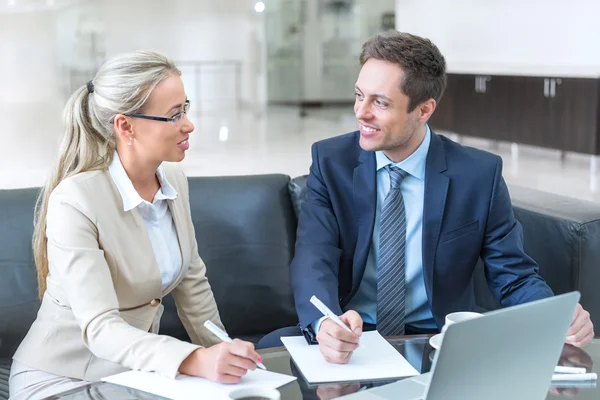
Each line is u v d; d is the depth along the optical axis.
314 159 2.29
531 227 2.68
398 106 2.01
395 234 2.15
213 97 16.03
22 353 1.97
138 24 15.38
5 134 10.99
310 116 13.78
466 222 2.16
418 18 12.05
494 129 9.11
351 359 1.67
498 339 1.20
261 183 2.79
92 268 1.83
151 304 2.01
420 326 2.21
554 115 8.13
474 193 2.16
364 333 1.84
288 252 2.75
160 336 1.72
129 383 1.58
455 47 11.14
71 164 1.96
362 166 2.21
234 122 12.99
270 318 2.73
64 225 1.85
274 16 15.05
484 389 1.24
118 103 1.88
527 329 1.24
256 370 1.63
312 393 1.50
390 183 2.18
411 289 2.18
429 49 2.02
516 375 1.28
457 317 1.64
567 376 1.55
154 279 1.98
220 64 15.99
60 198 1.88
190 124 1.94
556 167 8.05
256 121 13.14
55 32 14.71
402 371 1.60
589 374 1.56
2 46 14.55
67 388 1.88
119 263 1.91
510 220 2.20
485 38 10.51
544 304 1.23
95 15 14.92
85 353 1.93
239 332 2.72
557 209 2.65
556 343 1.31
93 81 1.94
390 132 2.03
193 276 2.17
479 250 2.20
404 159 2.16
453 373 1.19
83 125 1.94
